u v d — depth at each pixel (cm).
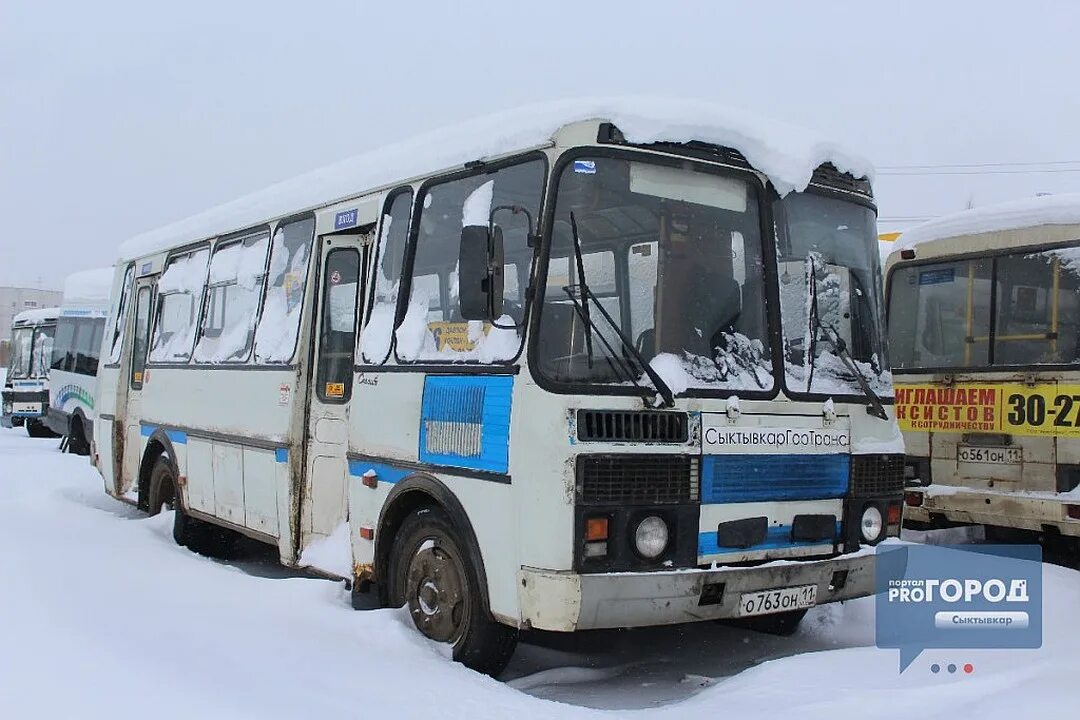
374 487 608
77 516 925
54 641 464
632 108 510
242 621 549
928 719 400
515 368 495
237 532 861
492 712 431
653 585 475
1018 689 429
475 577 522
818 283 568
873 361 592
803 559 533
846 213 593
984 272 941
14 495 1213
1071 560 902
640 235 509
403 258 612
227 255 868
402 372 589
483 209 546
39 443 2292
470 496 520
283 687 433
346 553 649
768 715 420
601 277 496
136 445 1043
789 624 644
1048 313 885
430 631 557
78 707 387
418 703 436
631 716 438
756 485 516
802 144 562
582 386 477
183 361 918
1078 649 512
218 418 833
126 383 1080
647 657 598
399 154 649
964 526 974
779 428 527
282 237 778
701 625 671
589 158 503
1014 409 894
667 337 507
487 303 487
